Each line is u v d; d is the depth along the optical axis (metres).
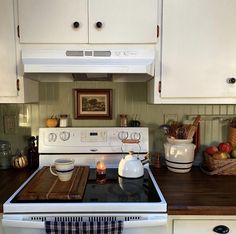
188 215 1.04
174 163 1.45
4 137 1.61
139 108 1.62
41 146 1.49
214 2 1.27
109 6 1.25
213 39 1.28
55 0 1.24
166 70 1.30
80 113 1.61
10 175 1.40
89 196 1.09
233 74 1.30
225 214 1.01
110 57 1.21
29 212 0.99
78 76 1.52
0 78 1.29
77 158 1.49
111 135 1.50
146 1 1.26
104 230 0.95
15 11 1.25
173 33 1.28
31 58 1.19
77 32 1.26
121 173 1.33
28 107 1.60
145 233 1.01
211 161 1.44
